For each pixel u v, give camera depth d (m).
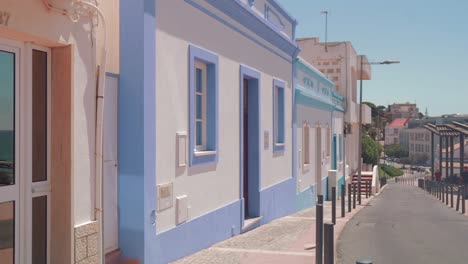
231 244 8.73
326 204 19.59
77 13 5.06
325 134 21.19
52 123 5.09
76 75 5.12
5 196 4.59
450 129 33.88
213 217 8.62
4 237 4.60
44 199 5.04
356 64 31.50
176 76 7.26
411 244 9.34
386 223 12.62
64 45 5.01
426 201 24.17
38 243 4.97
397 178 62.12
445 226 12.20
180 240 7.28
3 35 4.54
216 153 8.75
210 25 8.55
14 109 4.69
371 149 46.47
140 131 6.23
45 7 4.73
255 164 11.32
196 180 7.96
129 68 6.29
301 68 16.41
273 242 8.97
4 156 4.59
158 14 6.73
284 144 13.70
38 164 4.96
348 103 27.72
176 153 7.23
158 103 6.73
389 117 128.00
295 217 13.34
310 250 8.11
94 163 5.39
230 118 9.55
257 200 11.29
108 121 6.09
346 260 7.83
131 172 6.24
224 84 9.23
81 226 5.14
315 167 18.94
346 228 11.46
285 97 13.95
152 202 6.41
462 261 7.85
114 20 6.46
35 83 4.93
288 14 13.98
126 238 6.23
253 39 10.95
